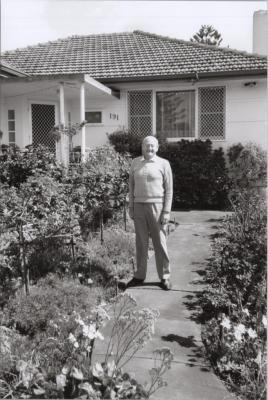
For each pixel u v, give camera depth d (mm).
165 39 15312
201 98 12406
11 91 11211
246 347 3715
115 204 7887
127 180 8039
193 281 5527
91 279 5484
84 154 10242
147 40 15570
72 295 4656
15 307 4391
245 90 12062
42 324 4195
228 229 7109
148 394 2941
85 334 3188
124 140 12219
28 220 5016
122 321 3533
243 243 5566
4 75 11102
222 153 11773
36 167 8109
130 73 12414
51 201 5582
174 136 12688
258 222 6188
